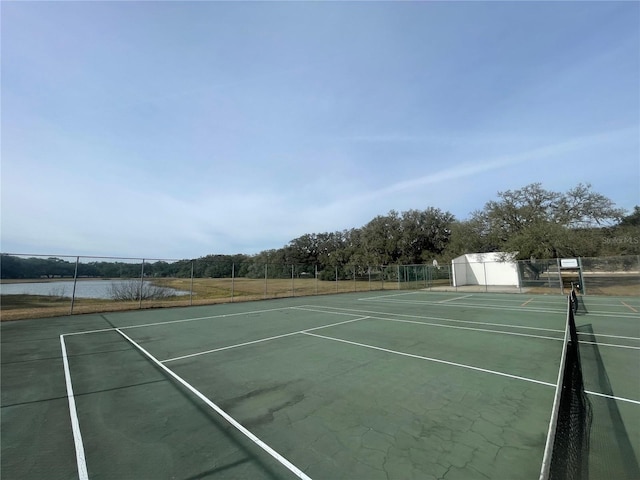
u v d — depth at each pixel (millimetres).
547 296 21984
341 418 3953
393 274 37531
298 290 28156
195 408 4320
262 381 5371
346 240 68312
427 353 7086
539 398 4512
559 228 26828
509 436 3447
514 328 10117
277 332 9773
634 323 10875
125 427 3797
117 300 17109
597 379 5305
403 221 46656
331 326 10789
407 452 3160
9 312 13383
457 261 35250
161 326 11031
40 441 3492
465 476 2750
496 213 34156
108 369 6152
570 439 2400
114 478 2820
